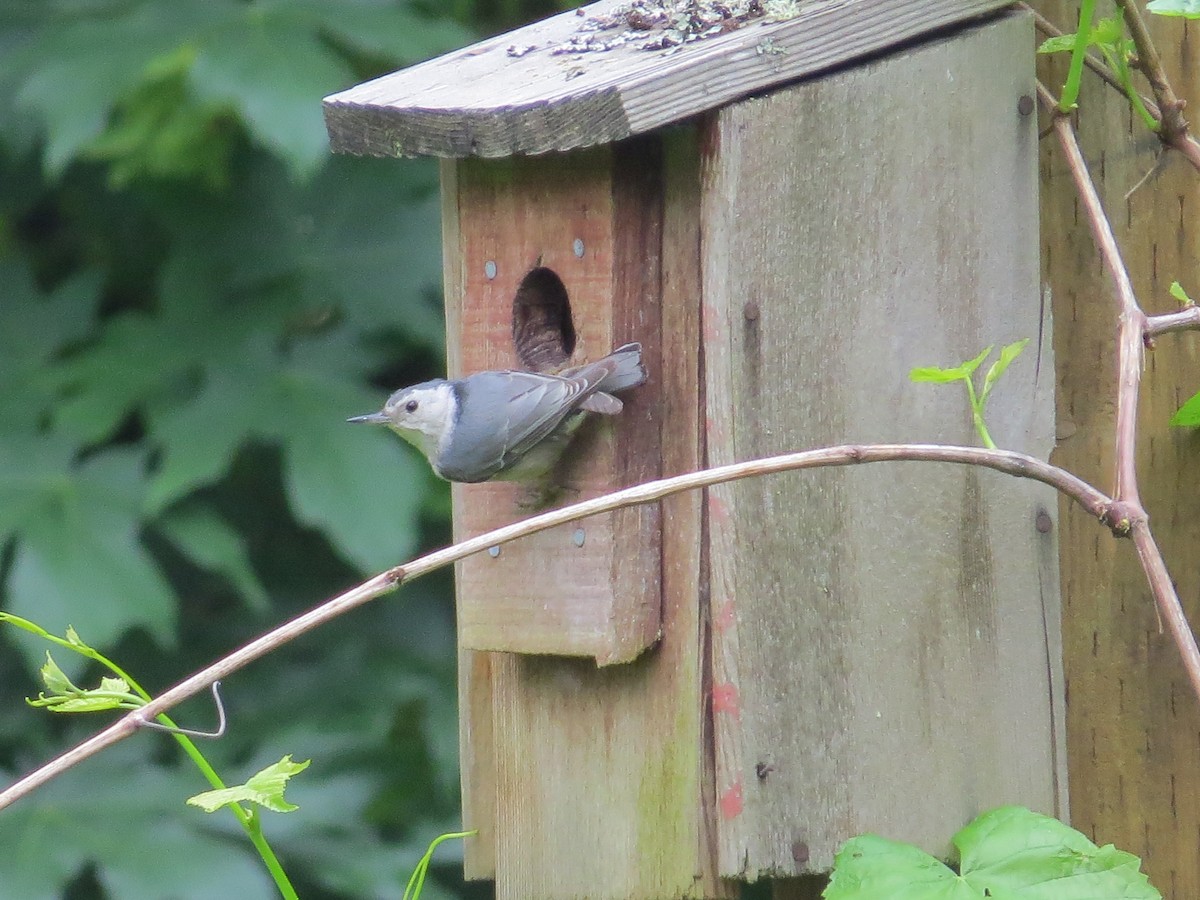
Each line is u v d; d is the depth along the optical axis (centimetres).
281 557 1077
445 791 1001
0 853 880
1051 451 619
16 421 970
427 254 1032
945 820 605
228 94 896
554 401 584
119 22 961
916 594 597
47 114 928
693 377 596
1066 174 650
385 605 1053
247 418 948
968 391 542
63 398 987
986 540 607
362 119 615
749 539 570
